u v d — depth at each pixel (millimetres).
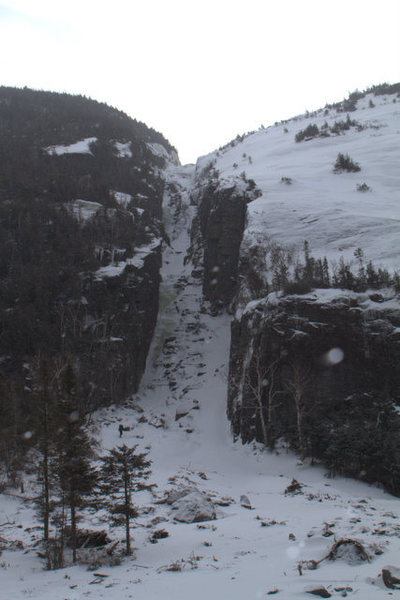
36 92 148875
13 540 18844
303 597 8906
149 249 71875
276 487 29922
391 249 47969
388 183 71688
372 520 17453
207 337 64500
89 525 20219
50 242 62781
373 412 34250
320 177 76062
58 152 96688
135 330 57531
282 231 56000
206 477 33375
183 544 16406
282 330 40000
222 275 69438
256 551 14375
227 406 48406
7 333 49469
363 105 136250
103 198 78000
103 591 11594
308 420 36438
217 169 109500
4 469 30969
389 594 8703
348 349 37281
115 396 50938
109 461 17078
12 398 34438
